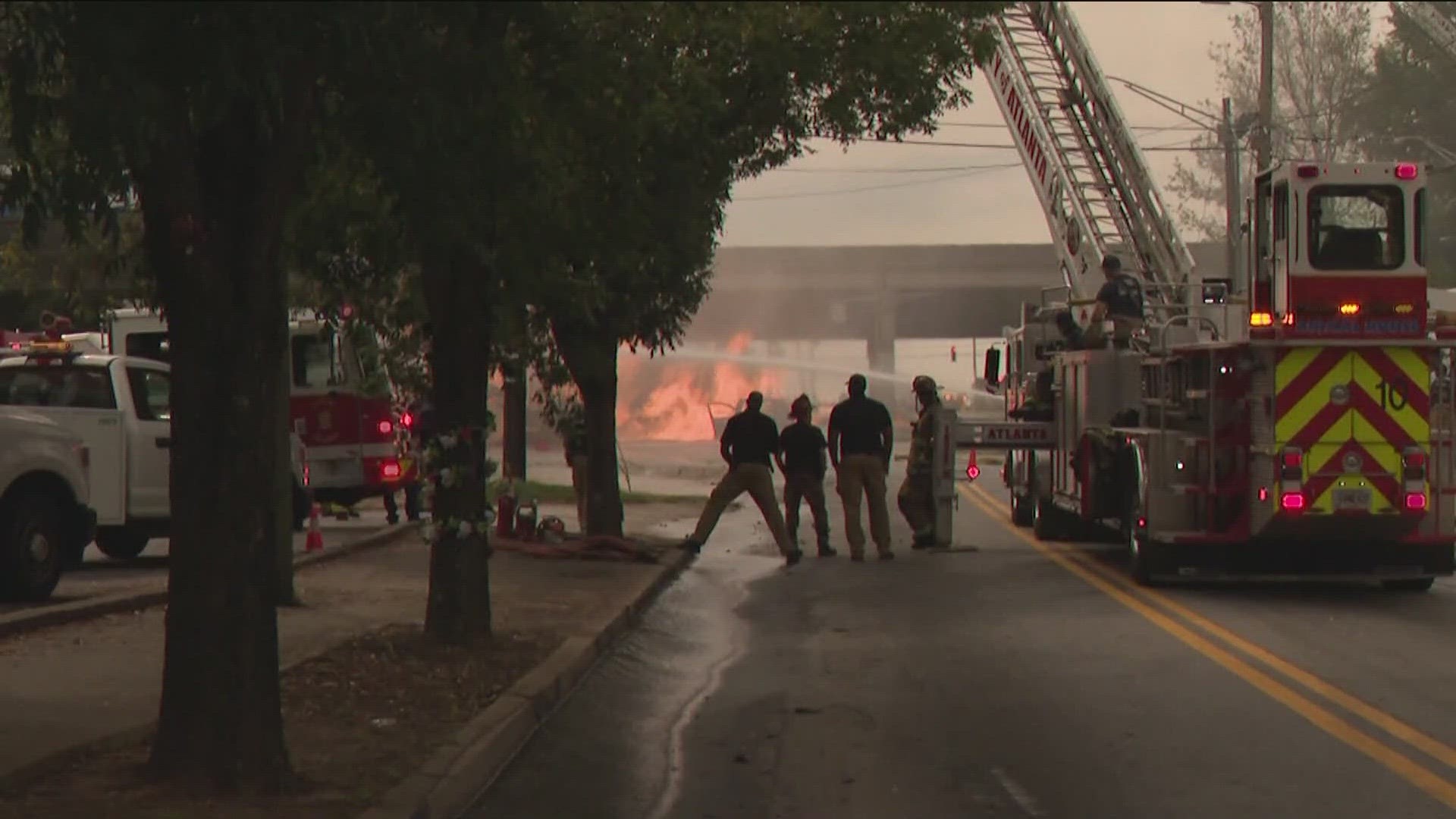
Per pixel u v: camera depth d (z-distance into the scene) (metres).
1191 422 24.56
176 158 9.85
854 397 29.42
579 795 11.74
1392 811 11.07
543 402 31.22
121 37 8.27
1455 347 22.91
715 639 19.84
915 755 12.96
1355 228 23.08
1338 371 22.95
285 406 20.06
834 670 17.17
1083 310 33.09
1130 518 25.44
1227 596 23.44
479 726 13.12
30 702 13.28
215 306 10.24
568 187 17.09
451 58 10.27
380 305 21.55
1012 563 28.27
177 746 10.51
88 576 23.83
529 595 22.11
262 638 10.62
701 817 11.09
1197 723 14.10
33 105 8.66
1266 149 44.69
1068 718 14.38
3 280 26.25
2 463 19.25
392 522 33.72
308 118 10.48
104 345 34.03
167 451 25.50
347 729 12.96
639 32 19.94
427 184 12.72
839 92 25.12
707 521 29.64
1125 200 34.62
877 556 29.91
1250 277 24.30
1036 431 31.22
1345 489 22.84
